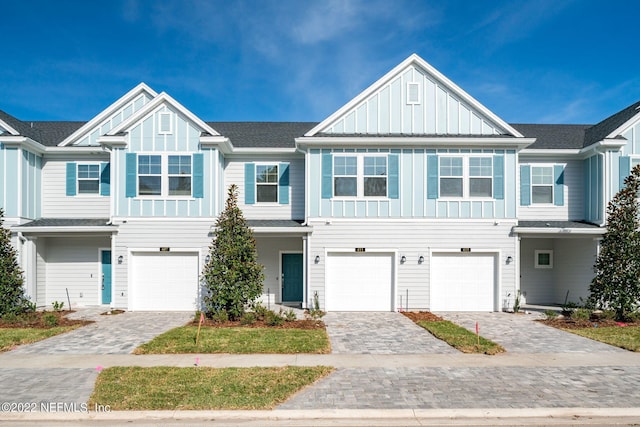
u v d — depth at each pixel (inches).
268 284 715.4
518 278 641.0
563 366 346.0
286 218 706.8
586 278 668.1
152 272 647.8
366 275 645.3
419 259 640.4
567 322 539.2
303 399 270.5
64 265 703.7
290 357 369.7
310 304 637.3
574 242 693.9
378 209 644.1
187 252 645.3
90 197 707.4
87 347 406.0
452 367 341.4
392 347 410.0
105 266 706.2
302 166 713.0
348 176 647.1
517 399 272.1
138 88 727.7
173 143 651.5
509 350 399.2
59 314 606.2
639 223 569.0
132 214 645.3
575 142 740.0
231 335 453.1
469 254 646.5
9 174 646.5
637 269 542.3
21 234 644.7
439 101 657.6
